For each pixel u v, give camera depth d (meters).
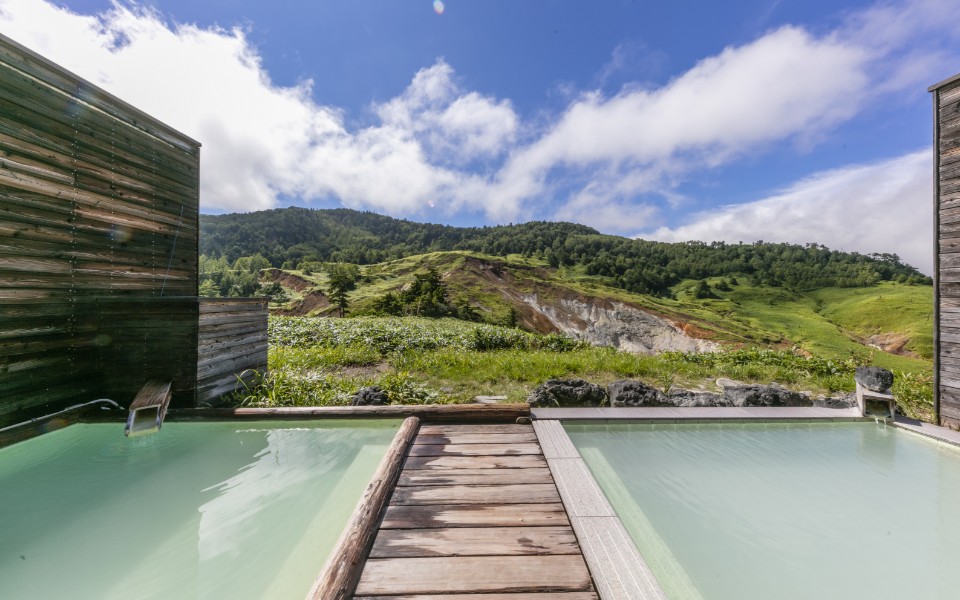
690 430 4.10
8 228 3.37
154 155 4.71
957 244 4.06
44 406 3.67
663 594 1.71
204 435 3.88
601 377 7.09
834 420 4.29
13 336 3.43
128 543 2.33
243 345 5.00
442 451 3.23
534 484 2.69
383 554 1.96
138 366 4.17
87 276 4.02
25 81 3.46
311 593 1.64
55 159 3.70
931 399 5.07
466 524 2.22
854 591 2.01
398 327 12.75
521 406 4.01
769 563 2.20
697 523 2.56
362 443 3.72
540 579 1.81
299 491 2.92
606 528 2.16
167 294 4.89
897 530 2.51
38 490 2.89
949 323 4.11
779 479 3.13
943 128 4.23
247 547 2.31
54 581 2.04
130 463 3.31
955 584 2.06
